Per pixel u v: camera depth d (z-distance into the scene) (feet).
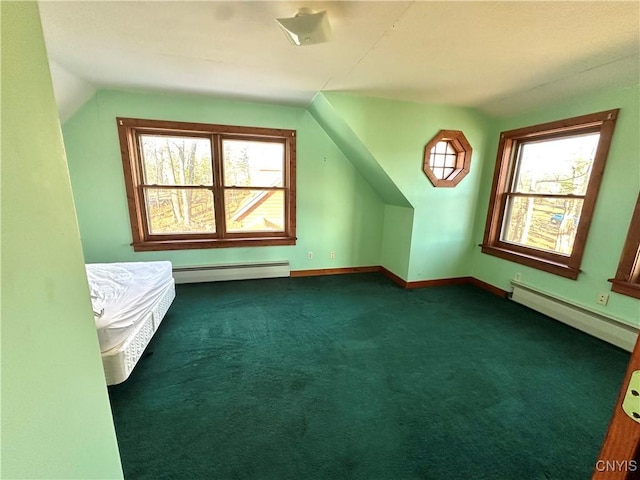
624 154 7.53
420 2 4.57
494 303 10.60
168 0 4.65
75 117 9.60
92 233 10.55
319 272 13.51
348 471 4.34
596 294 8.29
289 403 5.65
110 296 6.47
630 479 1.36
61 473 2.02
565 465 4.47
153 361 6.88
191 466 4.36
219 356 7.12
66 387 2.07
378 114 9.99
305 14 4.78
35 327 1.77
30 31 1.70
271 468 4.36
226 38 5.93
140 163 10.76
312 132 11.97
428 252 11.96
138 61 7.14
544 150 9.93
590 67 6.89
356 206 13.30
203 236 11.81
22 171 1.66
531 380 6.43
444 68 7.23
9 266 1.57
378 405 5.65
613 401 5.84
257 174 11.97
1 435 1.55
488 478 4.27
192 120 10.53
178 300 10.25
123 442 4.73
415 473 4.32
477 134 11.27
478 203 12.10
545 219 9.93
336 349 7.54
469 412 5.50
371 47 6.15
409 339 8.09
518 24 5.14
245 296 10.75
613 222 7.82
